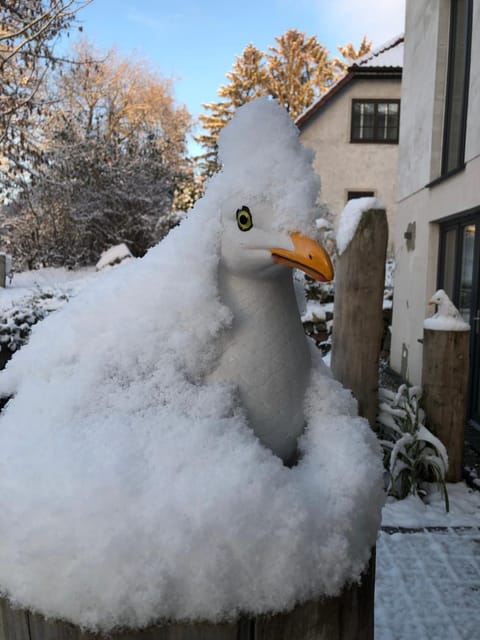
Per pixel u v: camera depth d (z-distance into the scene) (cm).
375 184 1323
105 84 1505
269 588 72
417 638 205
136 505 70
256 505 73
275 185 85
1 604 77
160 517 69
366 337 320
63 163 1245
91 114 1466
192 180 1730
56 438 77
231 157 91
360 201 322
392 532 279
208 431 79
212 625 72
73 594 69
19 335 513
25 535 70
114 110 1575
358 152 1321
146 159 1425
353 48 2539
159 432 78
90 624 69
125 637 71
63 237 1351
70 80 1384
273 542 72
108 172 1339
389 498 316
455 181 486
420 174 587
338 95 1313
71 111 1387
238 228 87
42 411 83
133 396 83
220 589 70
